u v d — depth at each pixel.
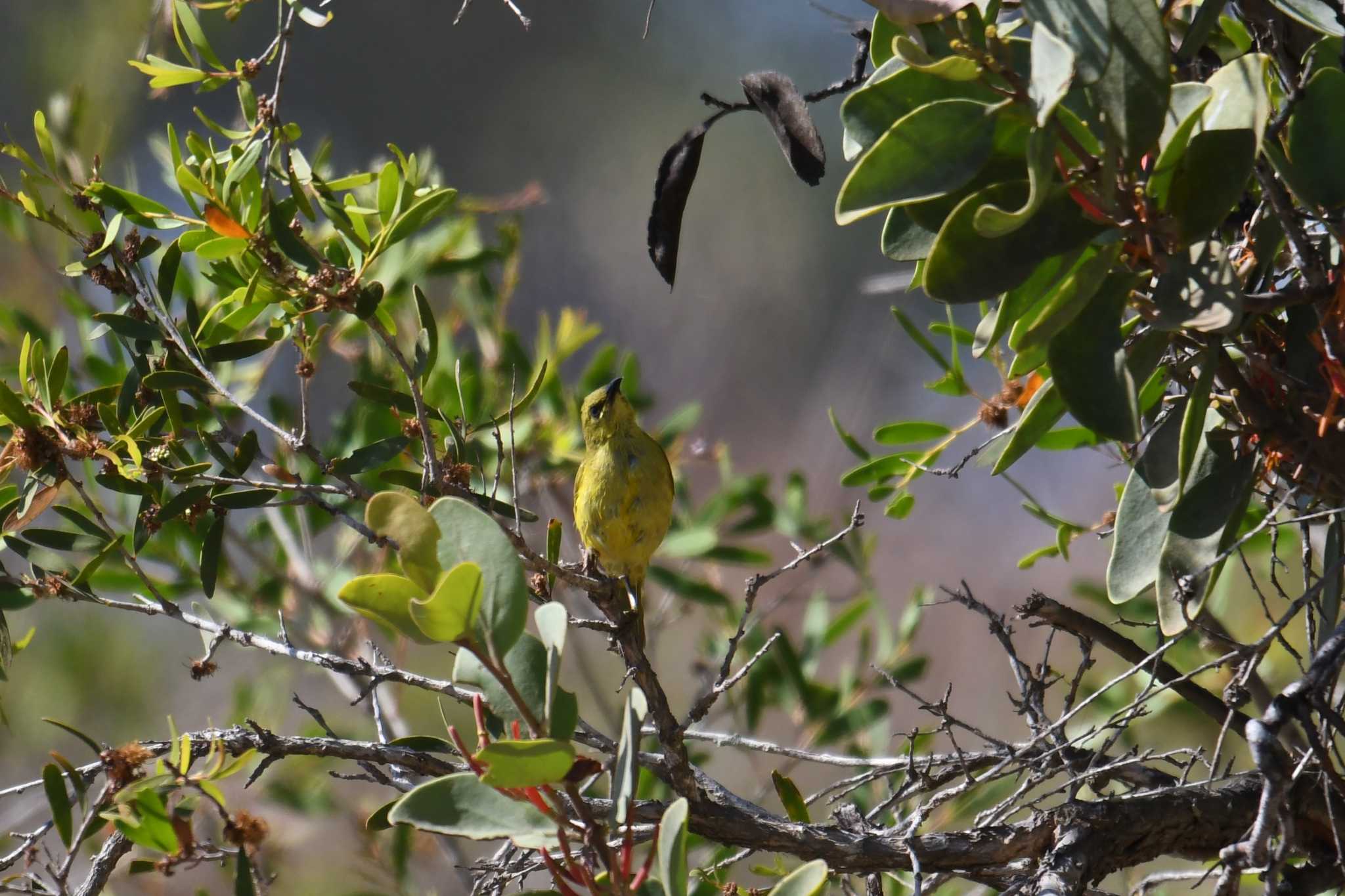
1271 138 3.12
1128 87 3.09
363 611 3.03
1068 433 3.26
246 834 3.17
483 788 3.10
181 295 3.35
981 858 3.18
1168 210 3.10
